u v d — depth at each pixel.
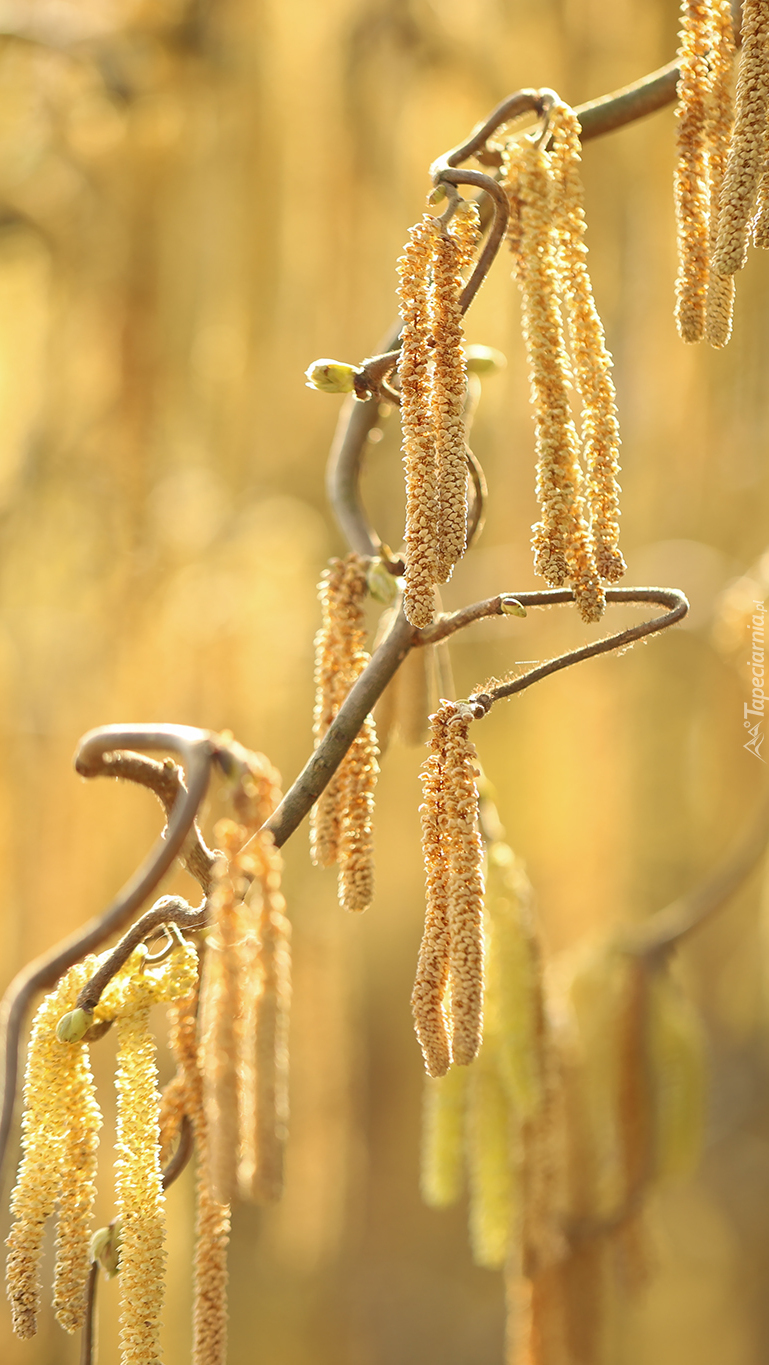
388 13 1.55
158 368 1.62
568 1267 0.87
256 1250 2.62
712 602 1.72
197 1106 0.69
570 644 1.88
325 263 1.62
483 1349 2.86
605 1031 0.90
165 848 0.69
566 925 1.79
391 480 2.02
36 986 0.74
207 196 1.60
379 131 1.59
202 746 0.70
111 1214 1.46
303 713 1.88
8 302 1.85
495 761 2.03
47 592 1.71
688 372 1.52
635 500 1.75
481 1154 0.81
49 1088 0.68
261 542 1.79
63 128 1.59
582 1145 0.87
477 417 1.78
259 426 1.81
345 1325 2.67
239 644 1.68
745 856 0.92
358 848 0.69
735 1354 2.35
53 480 1.68
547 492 0.67
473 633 1.90
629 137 1.55
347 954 1.94
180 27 1.53
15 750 1.56
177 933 0.68
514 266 0.68
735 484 1.69
